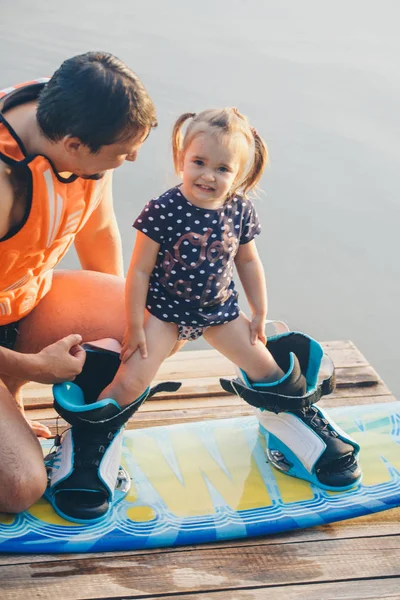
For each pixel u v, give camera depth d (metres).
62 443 2.42
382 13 8.35
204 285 2.39
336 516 2.41
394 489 2.52
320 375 3.28
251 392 2.53
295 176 5.40
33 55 6.38
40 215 2.17
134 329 2.38
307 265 4.66
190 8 8.14
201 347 4.09
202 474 2.55
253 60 6.87
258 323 2.54
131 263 2.40
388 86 6.55
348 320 4.23
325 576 2.21
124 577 2.17
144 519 2.35
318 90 6.39
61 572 2.17
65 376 2.34
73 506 2.30
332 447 2.50
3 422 2.24
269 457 2.62
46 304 2.63
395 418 2.86
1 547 2.20
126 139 2.04
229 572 2.21
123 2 8.14
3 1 7.81
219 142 2.27
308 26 7.86
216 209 2.37
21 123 2.11
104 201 2.66
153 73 6.36
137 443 2.68
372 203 5.20
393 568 2.25
